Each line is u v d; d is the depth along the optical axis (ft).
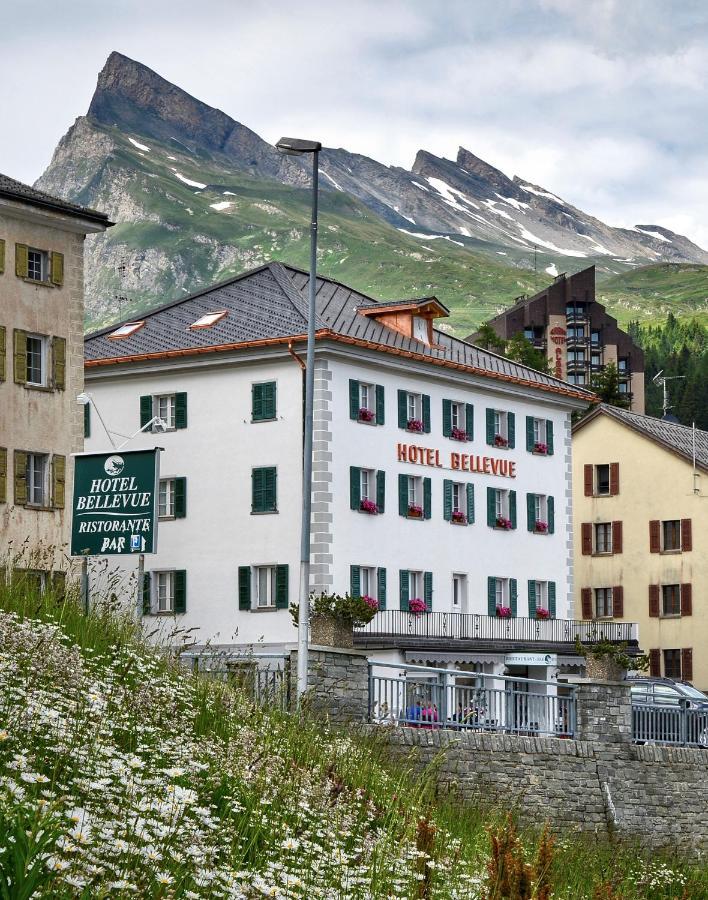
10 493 141.79
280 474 171.42
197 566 175.63
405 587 179.83
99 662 50.55
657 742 104.73
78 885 25.54
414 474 183.21
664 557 236.02
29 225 147.33
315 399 169.99
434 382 188.55
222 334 178.81
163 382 181.47
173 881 28.32
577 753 94.07
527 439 204.44
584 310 654.53
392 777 59.47
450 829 56.95
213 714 52.54
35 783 31.12
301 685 78.13
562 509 209.56
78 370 150.51
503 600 197.47
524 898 37.73
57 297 149.38
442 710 88.28
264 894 31.12
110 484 118.73
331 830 40.29
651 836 98.48
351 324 181.78
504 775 87.30
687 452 236.02
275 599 169.89
